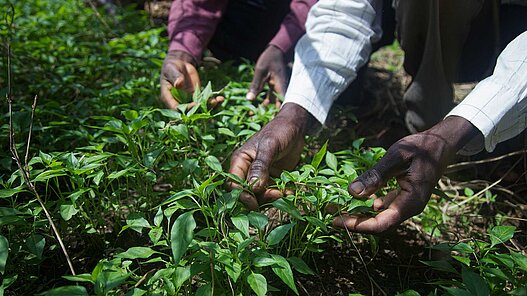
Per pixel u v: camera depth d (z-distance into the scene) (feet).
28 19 6.55
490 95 2.90
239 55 5.63
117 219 3.48
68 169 3.09
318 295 3.15
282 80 4.49
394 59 6.91
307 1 4.58
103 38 6.36
